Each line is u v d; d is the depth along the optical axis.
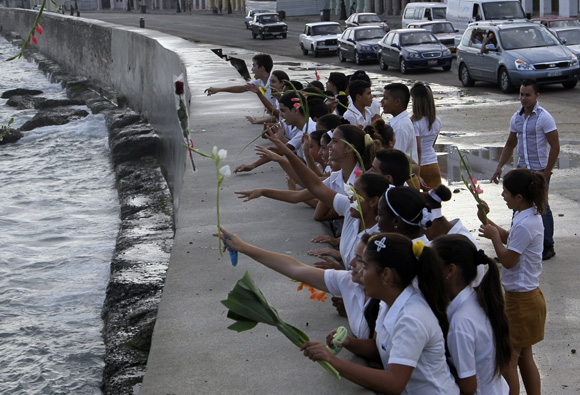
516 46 24.08
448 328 3.99
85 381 9.03
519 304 5.62
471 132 17.23
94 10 127.44
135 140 22.28
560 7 43.72
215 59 21.48
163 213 15.85
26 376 9.20
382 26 40.66
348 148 5.68
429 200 5.00
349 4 71.56
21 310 11.37
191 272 5.89
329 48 39.06
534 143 8.75
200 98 15.01
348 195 5.46
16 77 50.59
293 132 8.64
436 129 8.85
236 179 8.84
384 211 4.42
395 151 5.40
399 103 7.86
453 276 4.04
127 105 31.78
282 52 42.94
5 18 78.25
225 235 4.66
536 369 5.74
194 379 4.21
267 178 8.83
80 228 16.41
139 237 13.29
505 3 33.19
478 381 4.06
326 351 3.69
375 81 28.20
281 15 62.69
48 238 15.70
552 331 7.08
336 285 4.50
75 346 9.86
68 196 19.55
